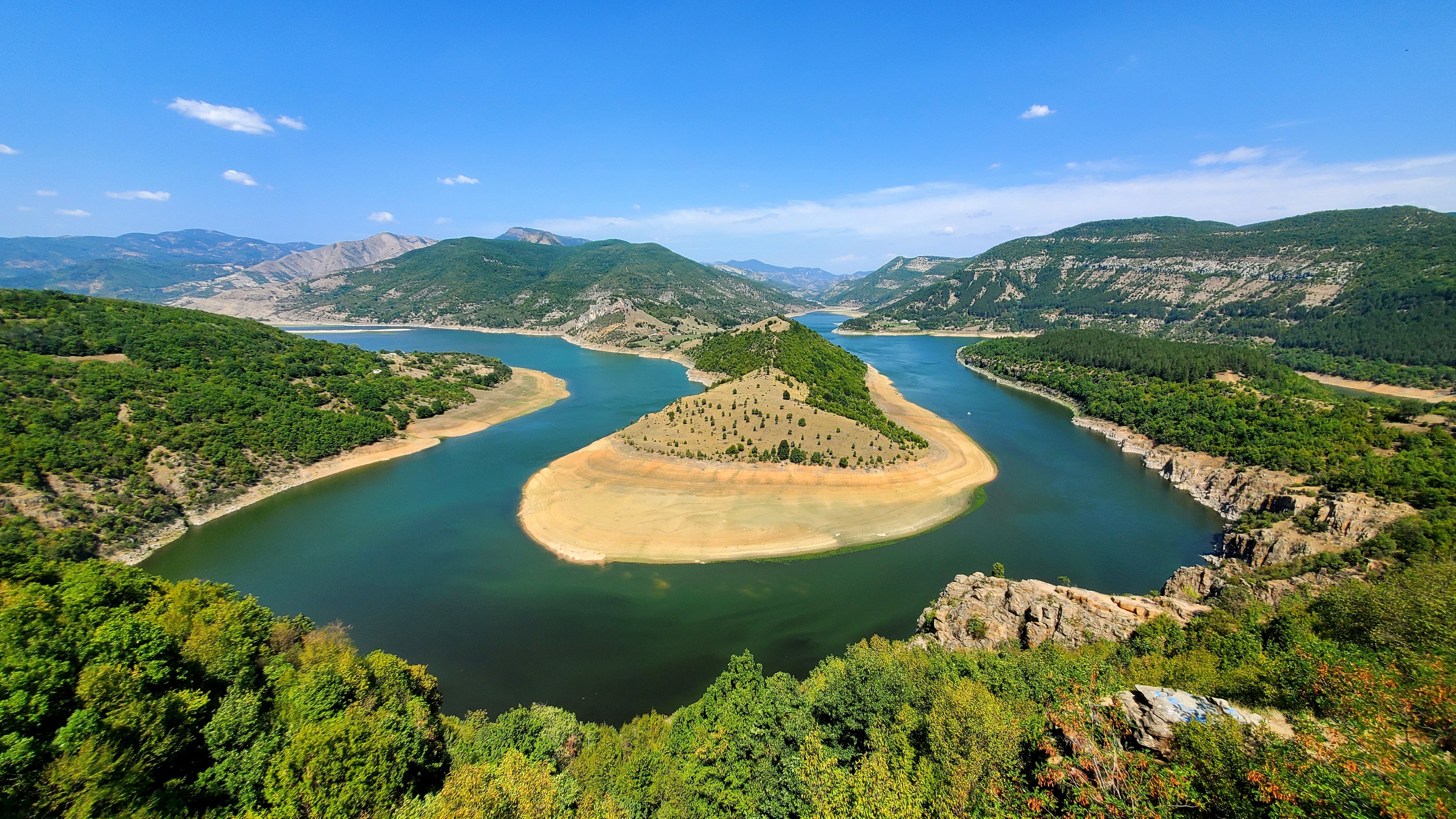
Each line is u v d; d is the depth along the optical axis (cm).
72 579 4906
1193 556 9450
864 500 11131
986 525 10462
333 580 8556
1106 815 2386
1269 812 2212
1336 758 2258
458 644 7031
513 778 3331
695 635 7212
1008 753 2891
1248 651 4544
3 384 10956
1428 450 10481
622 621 7519
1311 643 3303
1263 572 7456
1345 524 8444
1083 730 2894
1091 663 4572
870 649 5684
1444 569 4097
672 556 9175
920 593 8225
